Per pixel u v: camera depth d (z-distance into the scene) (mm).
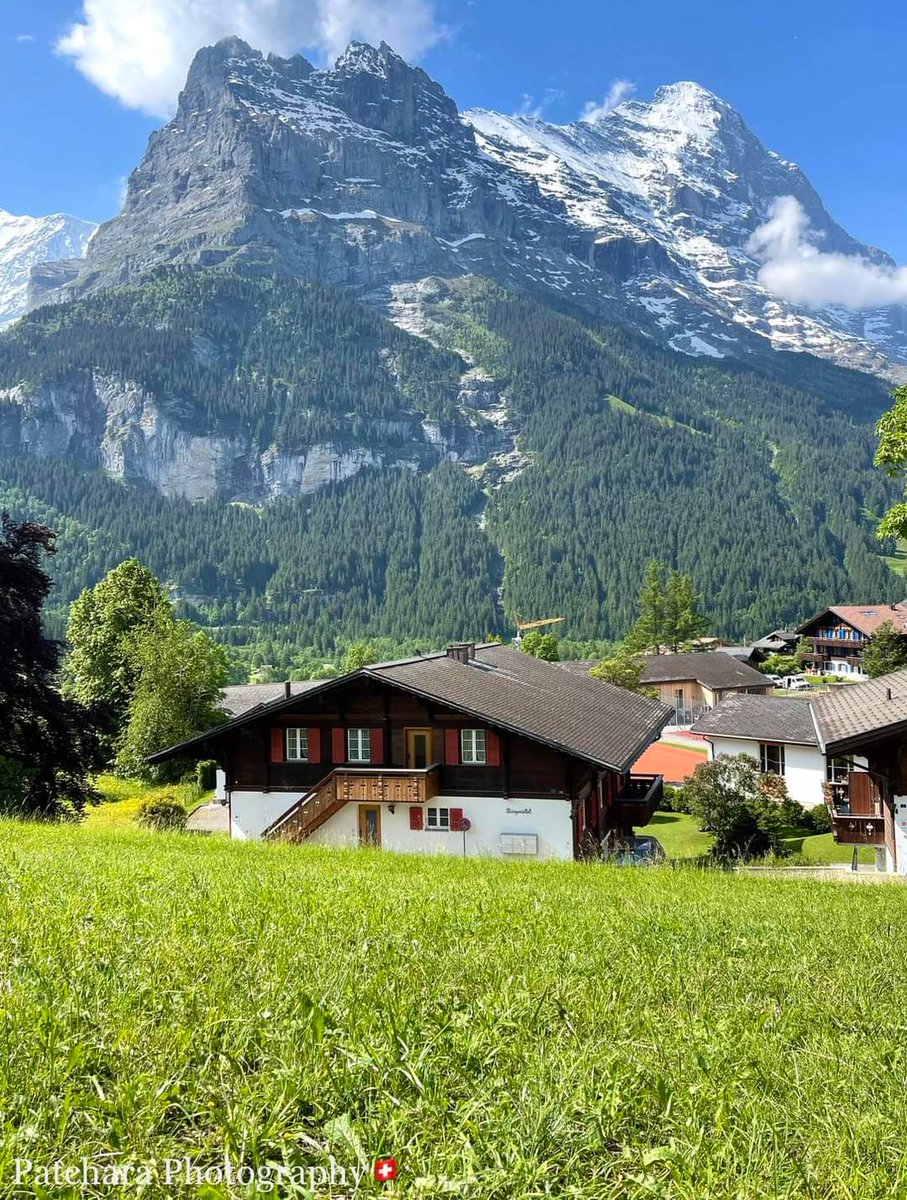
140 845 16844
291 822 28797
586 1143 3557
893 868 25109
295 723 30750
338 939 6566
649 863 28641
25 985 4801
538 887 12977
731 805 39000
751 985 6438
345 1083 3832
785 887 16281
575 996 5516
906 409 25094
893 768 24547
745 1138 3666
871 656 94062
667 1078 4250
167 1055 3971
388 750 29859
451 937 7055
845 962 7609
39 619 30812
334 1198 3139
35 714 30031
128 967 5297
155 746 55875
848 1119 3949
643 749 31375
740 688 103688
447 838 28953
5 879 8766
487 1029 4680
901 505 25391
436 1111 3646
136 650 58562
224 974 5273
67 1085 3645
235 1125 3424
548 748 28453
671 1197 3195
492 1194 3143
